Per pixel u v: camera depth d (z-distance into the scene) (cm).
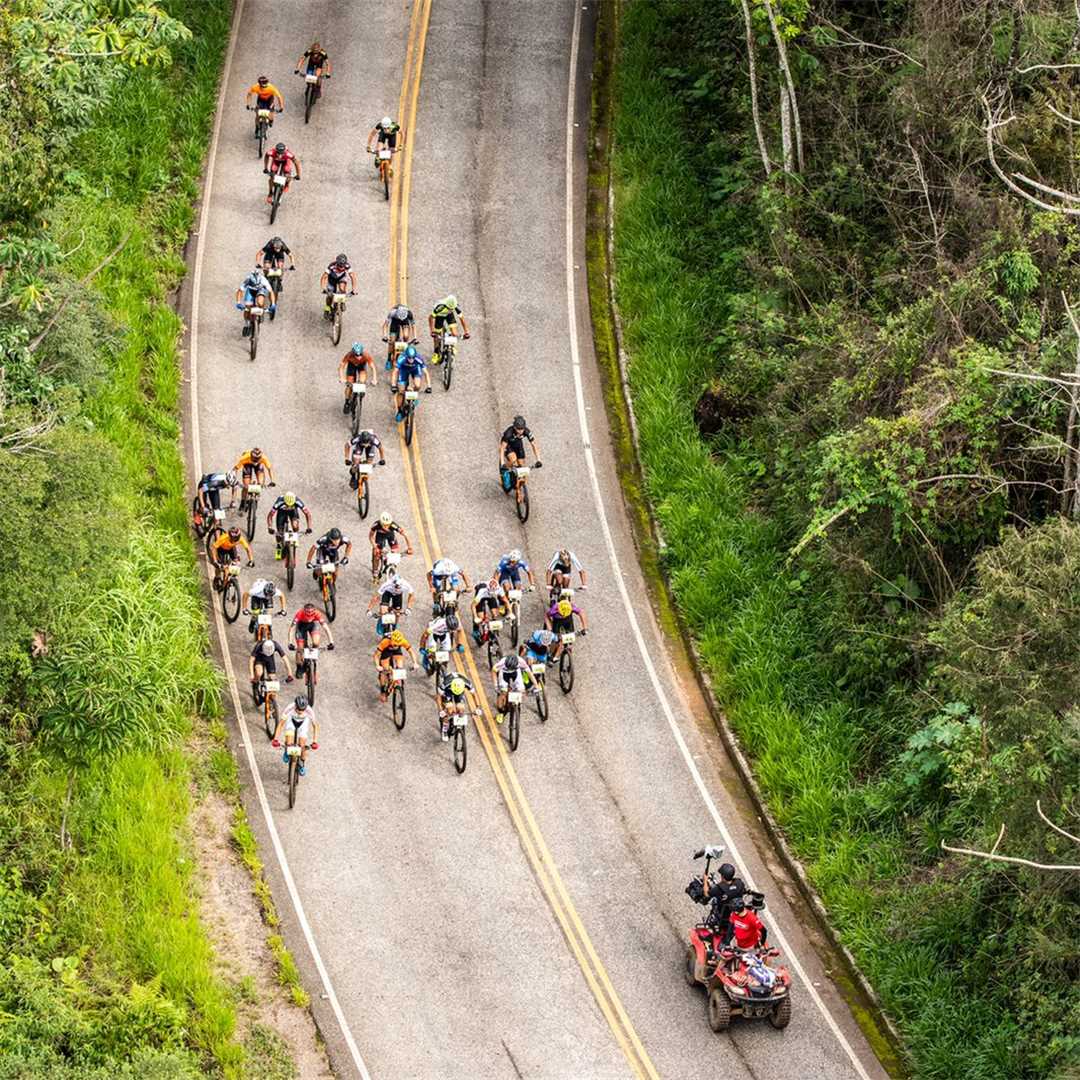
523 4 11844
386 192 10319
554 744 7612
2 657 7125
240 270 9788
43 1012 6078
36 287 6750
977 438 7081
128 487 8281
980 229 7731
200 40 10956
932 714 7475
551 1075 6231
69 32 6575
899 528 7312
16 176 6556
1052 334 7150
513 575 7888
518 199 10512
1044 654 5712
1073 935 6172
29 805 6944
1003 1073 6225
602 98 11225
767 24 9619
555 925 6806
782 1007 6400
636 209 10306
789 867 7212
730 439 9125
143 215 9950
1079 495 6669
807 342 8281
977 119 7981
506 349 9612
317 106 10900
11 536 6344
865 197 8912
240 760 7394
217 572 8131
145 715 7244
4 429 6625
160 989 6388
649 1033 6412
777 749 7581
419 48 11419
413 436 8975
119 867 6788
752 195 9831
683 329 9600
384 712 7662
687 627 8281
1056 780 5700
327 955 6625
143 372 9100
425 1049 6300
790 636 8056
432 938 6712
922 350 7481
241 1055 6175
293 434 8925
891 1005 6588
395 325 8962
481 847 7100
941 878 6931
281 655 7438
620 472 9056
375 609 8075
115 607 7456
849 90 9031
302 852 7019
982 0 7925
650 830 7281
